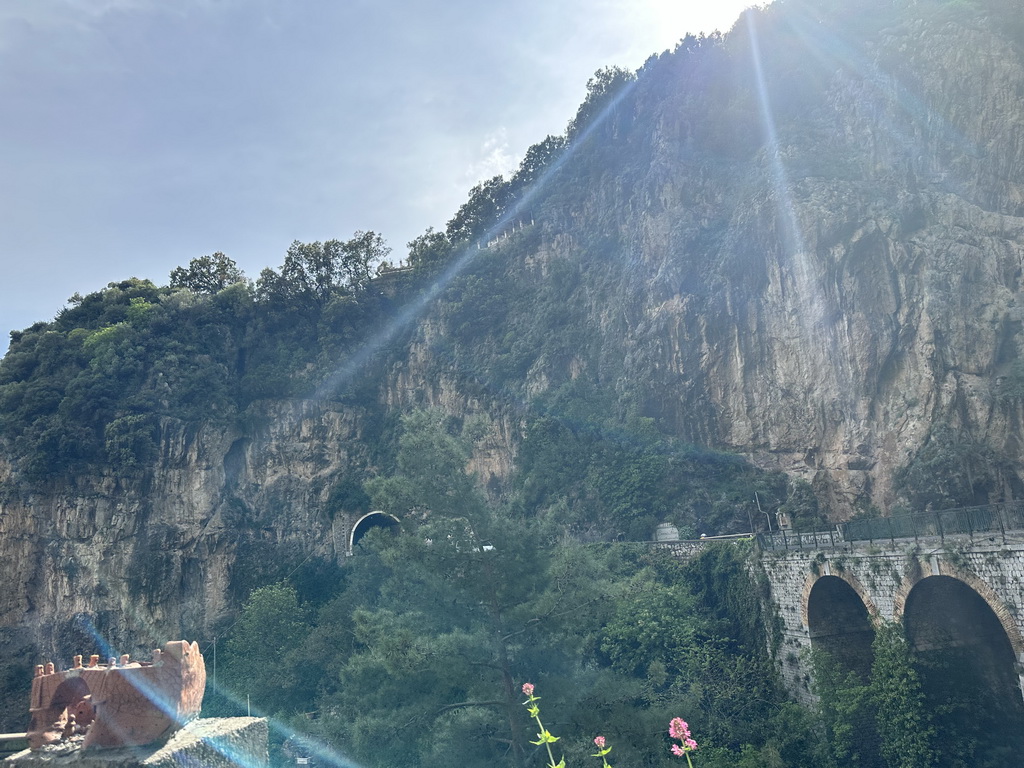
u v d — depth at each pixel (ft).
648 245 279.90
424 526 105.09
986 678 102.47
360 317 345.92
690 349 250.98
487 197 385.50
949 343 208.03
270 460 308.40
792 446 229.45
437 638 98.43
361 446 312.91
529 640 102.58
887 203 232.73
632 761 88.28
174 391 303.68
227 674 211.41
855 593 125.59
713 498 221.66
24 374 319.06
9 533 282.97
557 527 110.73
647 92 321.32
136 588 270.67
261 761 32.45
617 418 254.06
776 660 134.41
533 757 90.53
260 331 338.34
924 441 201.05
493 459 288.92
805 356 232.53
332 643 201.16
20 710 259.60
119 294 347.56
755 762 106.93
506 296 327.88
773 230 247.70
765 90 281.54
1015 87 232.32
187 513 286.87
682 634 143.84
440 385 315.99
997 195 228.22
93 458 286.46
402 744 96.27
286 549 286.87
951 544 95.30
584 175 338.75
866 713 111.65
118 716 29.01
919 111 245.24
